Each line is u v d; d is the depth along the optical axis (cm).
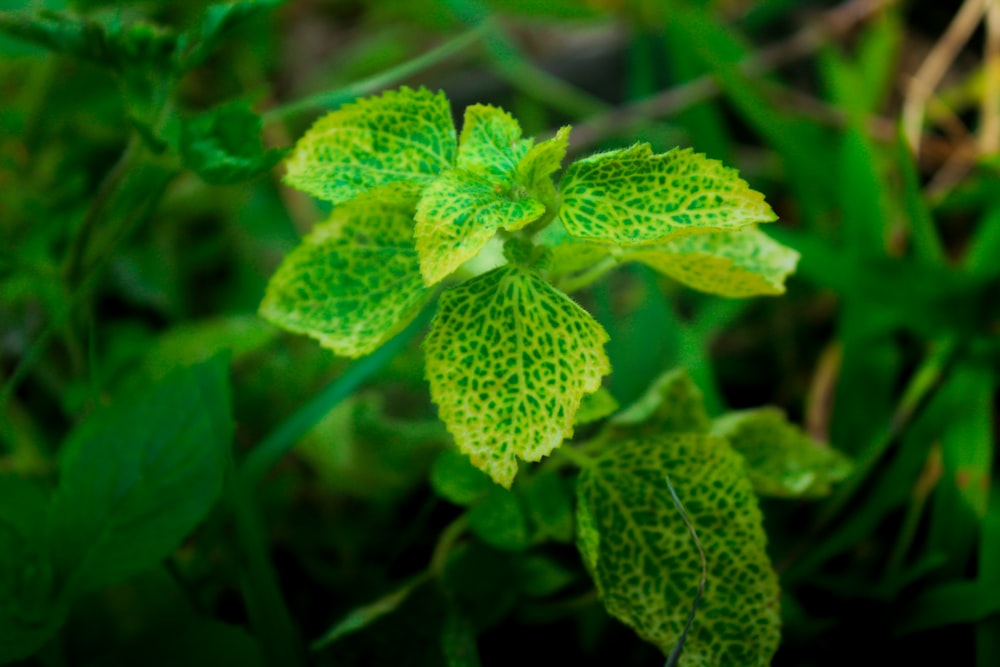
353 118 33
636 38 54
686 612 34
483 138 32
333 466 41
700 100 50
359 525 42
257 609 35
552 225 34
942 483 39
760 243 35
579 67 57
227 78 57
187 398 35
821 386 43
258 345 41
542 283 32
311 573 41
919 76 51
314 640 40
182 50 35
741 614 34
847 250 44
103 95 47
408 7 60
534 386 31
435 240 31
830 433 42
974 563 39
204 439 35
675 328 42
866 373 42
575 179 32
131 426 35
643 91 51
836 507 39
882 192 45
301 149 33
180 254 50
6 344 44
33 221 44
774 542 40
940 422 40
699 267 34
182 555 40
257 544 35
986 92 49
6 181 46
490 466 31
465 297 32
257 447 38
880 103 53
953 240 49
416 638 36
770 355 47
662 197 31
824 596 39
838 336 43
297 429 38
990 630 36
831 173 47
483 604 37
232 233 50
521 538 35
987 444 40
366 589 40
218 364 36
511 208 31
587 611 38
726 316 44
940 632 38
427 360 31
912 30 55
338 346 33
